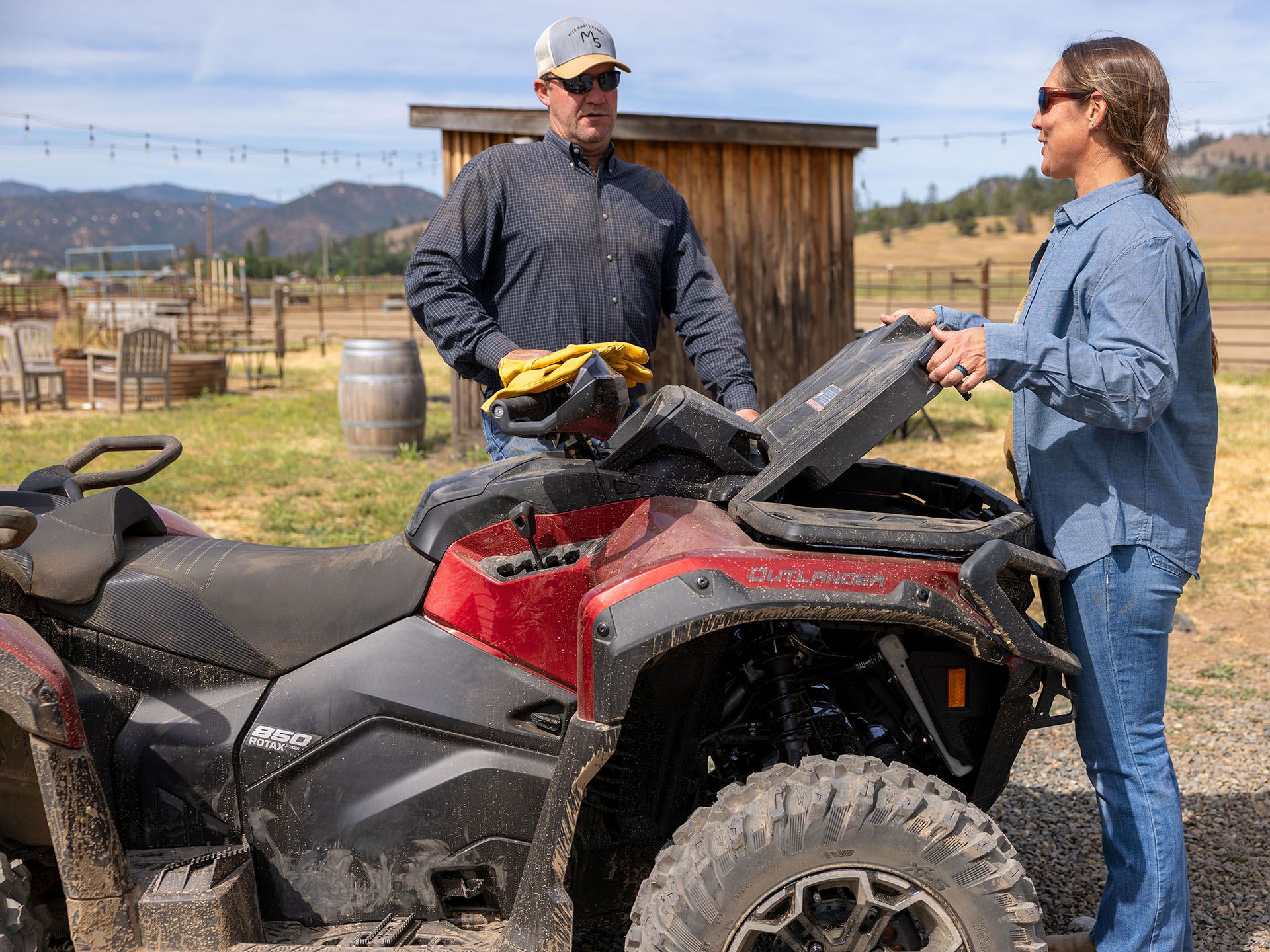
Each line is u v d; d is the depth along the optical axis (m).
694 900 1.94
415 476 9.10
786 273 10.20
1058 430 2.39
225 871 2.10
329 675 2.19
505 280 3.15
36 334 14.13
